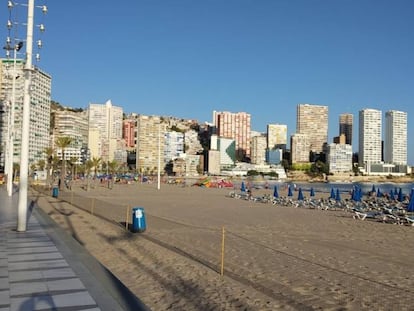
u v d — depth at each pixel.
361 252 15.59
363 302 9.18
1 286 8.75
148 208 35.00
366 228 23.39
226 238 18.12
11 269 10.24
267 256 14.20
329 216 30.23
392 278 11.45
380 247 16.92
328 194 71.12
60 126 147.62
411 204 32.00
